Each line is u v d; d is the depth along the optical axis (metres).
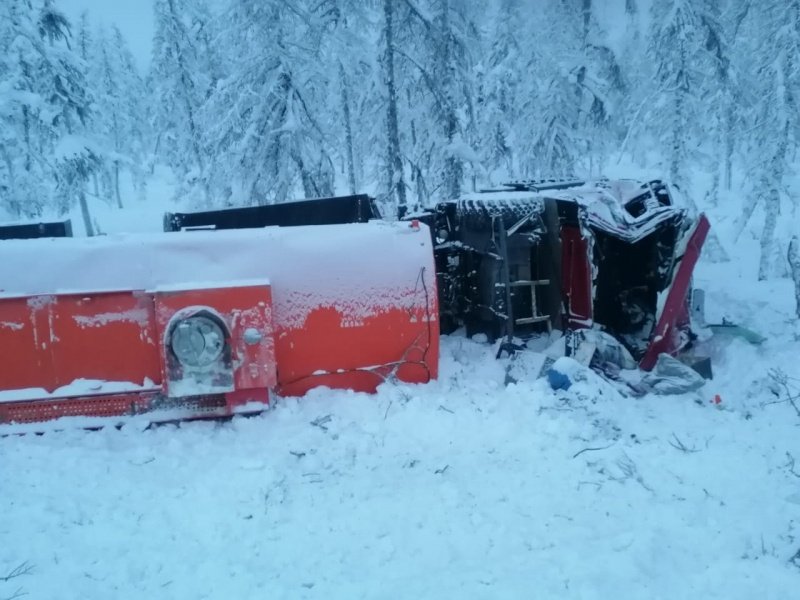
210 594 3.30
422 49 14.65
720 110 21.78
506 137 21.22
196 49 23.53
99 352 5.38
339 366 5.96
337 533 3.87
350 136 19.91
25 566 3.51
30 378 5.31
